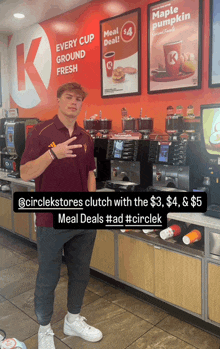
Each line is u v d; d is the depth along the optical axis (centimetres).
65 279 298
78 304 212
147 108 320
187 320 232
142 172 274
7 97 527
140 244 247
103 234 277
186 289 219
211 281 203
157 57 304
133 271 256
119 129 349
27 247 382
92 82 376
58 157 172
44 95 456
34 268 325
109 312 244
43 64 450
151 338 213
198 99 279
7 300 264
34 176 182
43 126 187
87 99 385
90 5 367
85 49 380
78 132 195
